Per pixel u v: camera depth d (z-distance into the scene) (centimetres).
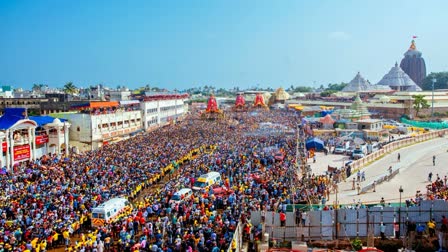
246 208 3656
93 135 8456
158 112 12712
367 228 3166
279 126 11206
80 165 5631
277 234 3203
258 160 6003
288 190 4328
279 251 2936
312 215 3203
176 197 4109
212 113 14575
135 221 3459
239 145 7500
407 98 15075
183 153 6819
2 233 3130
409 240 2966
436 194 4212
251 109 18650
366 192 4909
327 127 10462
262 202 3856
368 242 3008
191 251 2792
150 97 13725
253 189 4319
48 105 9519
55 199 3978
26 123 6488
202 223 3344
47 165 5756
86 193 4256
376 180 5297
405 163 6900
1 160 5919
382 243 3062
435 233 3081
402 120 13638
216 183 4738
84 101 10031
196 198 4038
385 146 8031
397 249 3038
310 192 4328
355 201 4456
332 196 4734
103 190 4356
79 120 8369
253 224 3328
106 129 9081
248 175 4966
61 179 4831
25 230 3241
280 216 3238
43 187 4450
